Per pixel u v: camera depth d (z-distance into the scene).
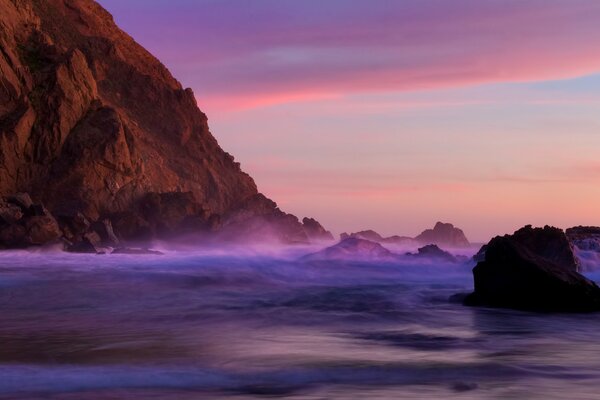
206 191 85.12
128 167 68.19
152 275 32.34
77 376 12.16
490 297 23.28
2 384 11.53
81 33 91.00
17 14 73.38
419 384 11.59
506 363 13.39
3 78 65.19
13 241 52.25
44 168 64.75
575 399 10.34
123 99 85.88
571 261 32.50
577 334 17.52
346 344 15.91
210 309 22.33
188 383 11.73
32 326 18.70
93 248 52.97
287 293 26.91
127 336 16.97
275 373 12.47
